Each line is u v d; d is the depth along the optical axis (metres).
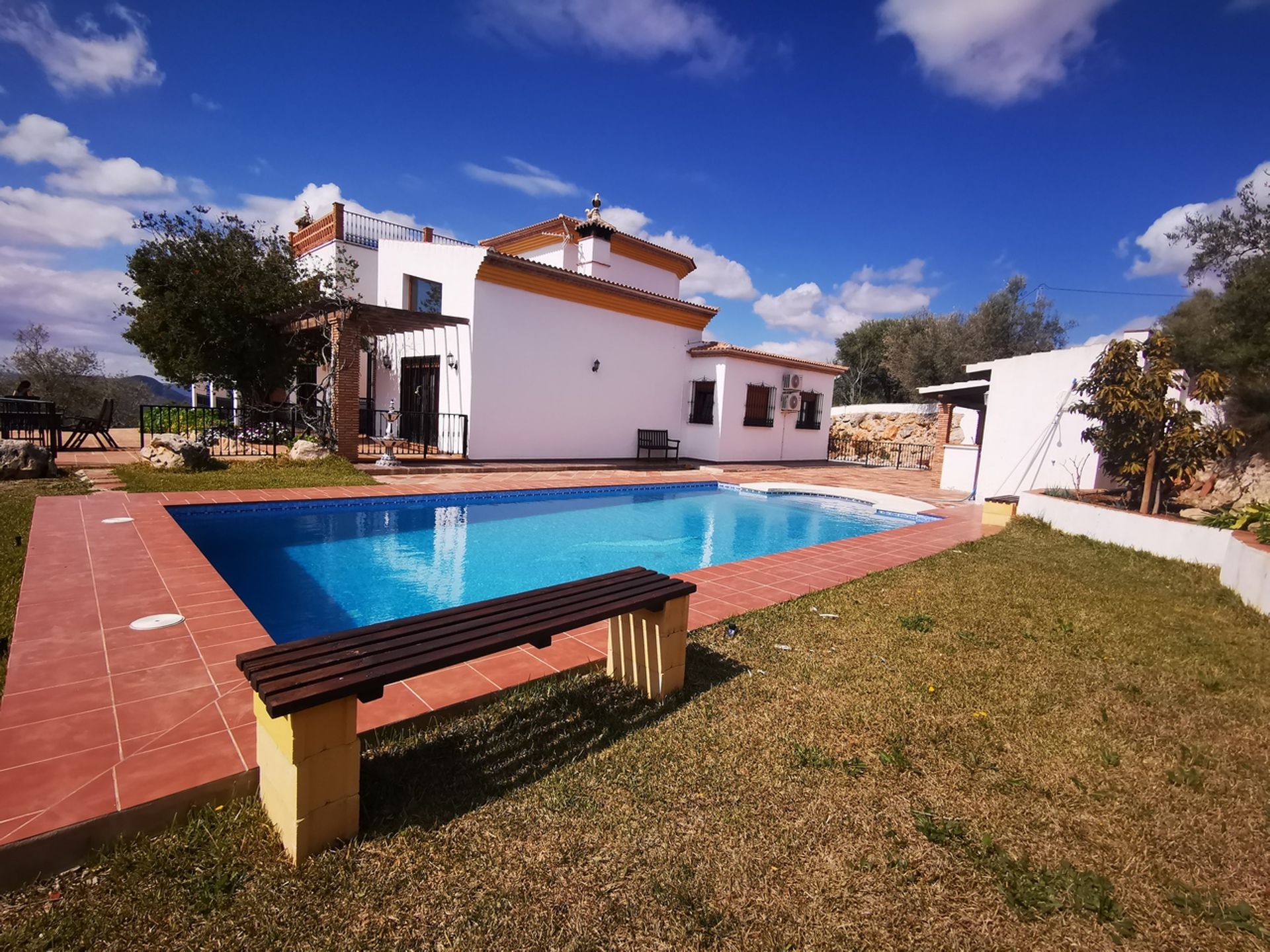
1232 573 5.42
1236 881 1.90
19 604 3.74
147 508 6.82
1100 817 2.19
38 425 11.10
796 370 20.31
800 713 2.87
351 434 11.68
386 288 16.14
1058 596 5.11
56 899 1.59
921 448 22.09
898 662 3.55
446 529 8.48
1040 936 1.66
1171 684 3.39
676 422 18.50
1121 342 7.78
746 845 1.95
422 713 2.55
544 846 1.90
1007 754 2.59
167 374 14.05
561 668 3.14
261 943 1.50
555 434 15.12
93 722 2.35
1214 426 8.10
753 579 5.38
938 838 2.02
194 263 12.62
